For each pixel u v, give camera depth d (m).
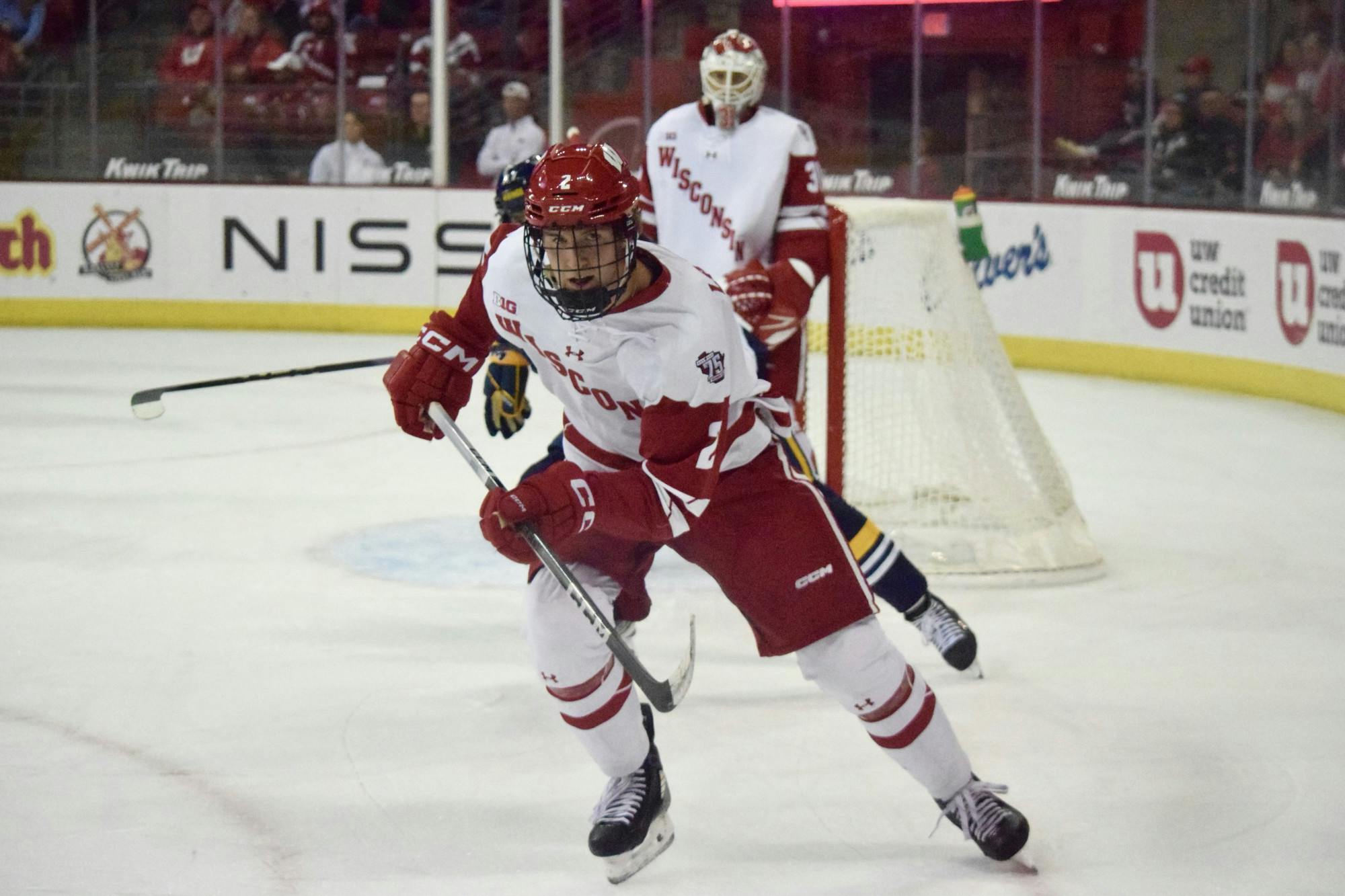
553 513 9.03
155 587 17.52
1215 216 32.72
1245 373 32.44
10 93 42.91
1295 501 22.88
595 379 9.49
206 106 43.75
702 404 9.02
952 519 19.28
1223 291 32.75
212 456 25.12
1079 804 11.65
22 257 41.44
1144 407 31.22
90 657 14.98
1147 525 21.30
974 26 42.00
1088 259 35.62
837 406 18.30
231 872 10.30
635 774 10.31
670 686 9.33
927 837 11.02
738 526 9.88
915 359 19.33
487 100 44.84
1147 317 34.62
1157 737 13.13
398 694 14.05
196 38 43.47
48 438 26.39
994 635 16.08
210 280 41.88
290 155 44.19
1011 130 41.88
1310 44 32.59
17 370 33.91
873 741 12.87
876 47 43.66
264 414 29.17
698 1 45.59
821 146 44.88
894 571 14.03
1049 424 29.36
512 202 13.30
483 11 44.66
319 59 43.78
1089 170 40.31
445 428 10.28
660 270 8.97
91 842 10.72
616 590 10.38
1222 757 12.66
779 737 13.01
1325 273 29.89
